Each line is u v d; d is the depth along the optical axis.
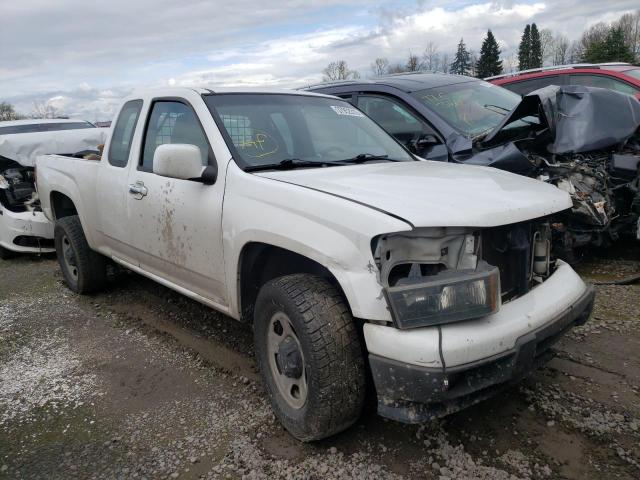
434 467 2.58
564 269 3.08
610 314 4.26
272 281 2.86
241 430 2.98
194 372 3.71
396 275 2.45
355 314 2.43
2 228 7.45
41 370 3.88
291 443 2.84
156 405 3.31
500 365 2.39
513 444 2.73
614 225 5.36
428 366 2.25
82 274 5.32
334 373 2.54
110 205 4.47
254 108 3.75
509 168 4.90
